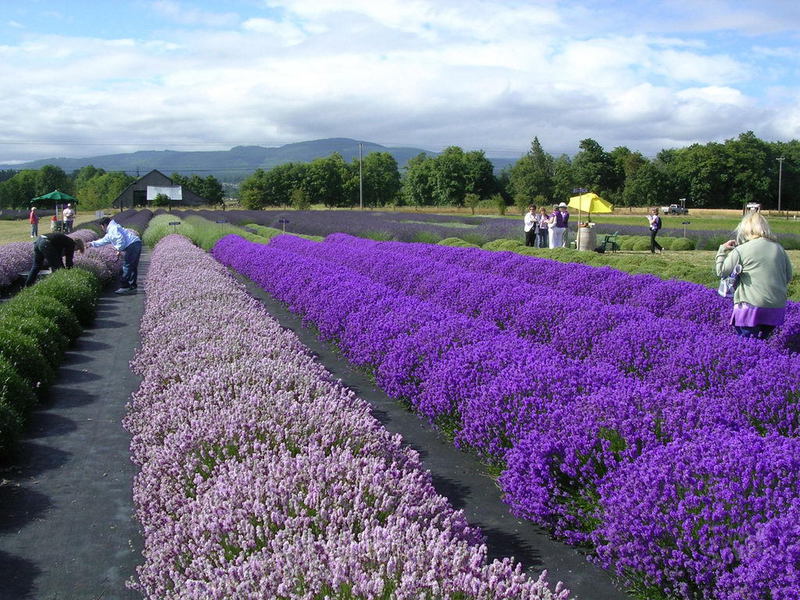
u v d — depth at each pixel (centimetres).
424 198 10581
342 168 11825
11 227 5062
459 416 602
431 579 280
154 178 10675
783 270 706
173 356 679
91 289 1336
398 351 710
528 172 9525
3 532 461
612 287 1212
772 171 9219
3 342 764
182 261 1694
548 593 280
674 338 718
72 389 808
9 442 593
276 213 6506
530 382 548
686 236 2886
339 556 296
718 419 458
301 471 387
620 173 9844
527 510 433
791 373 581
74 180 17738
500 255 1781
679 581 341
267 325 848
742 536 324
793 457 373
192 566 325
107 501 508
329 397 538
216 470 426
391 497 368
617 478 395
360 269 1791
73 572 411
